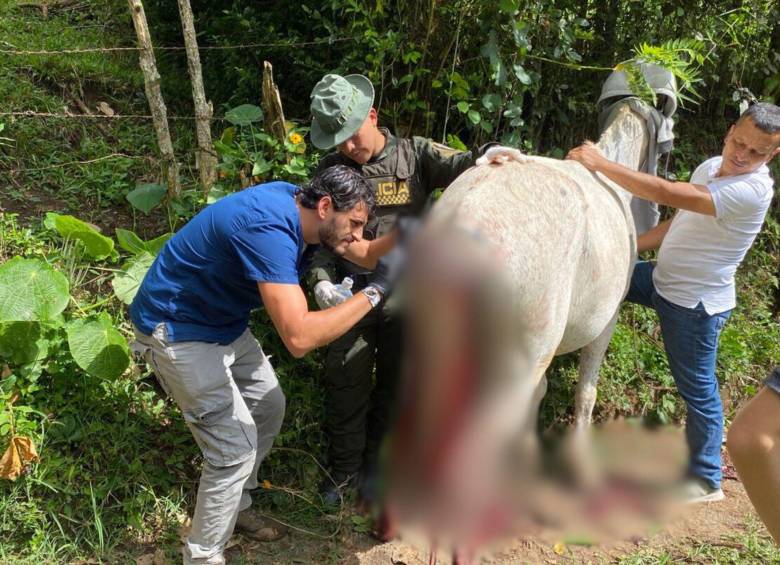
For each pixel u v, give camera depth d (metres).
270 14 4.57
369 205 2.54
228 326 2.69
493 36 3.86
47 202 3.94
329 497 3.30
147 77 3.68
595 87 4.57
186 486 3.15
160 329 2.59
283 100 4.64
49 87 4.70
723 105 5.07
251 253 2.42
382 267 2.51
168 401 3.33
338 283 3.24
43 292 3.01
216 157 3.84
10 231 3.59
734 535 3.38
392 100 4.20
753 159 3.03
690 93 5.06
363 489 3.27
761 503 1.88
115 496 3.01
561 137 4.64
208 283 2.56
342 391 3.25
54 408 3.07
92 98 4.77
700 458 3.52
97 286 3.58
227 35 4.71
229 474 2.68
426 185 3.20
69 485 2.91
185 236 2.58
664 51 3.48
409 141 3.17
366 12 3.87
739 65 4.99
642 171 3.59
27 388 3.01
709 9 4.68
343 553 3.10
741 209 3.07
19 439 2.75
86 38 5.27
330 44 4.33
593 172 3.07
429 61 4.10
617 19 4.55
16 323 2.95
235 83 4.76
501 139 4.18
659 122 3.52
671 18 4.57
